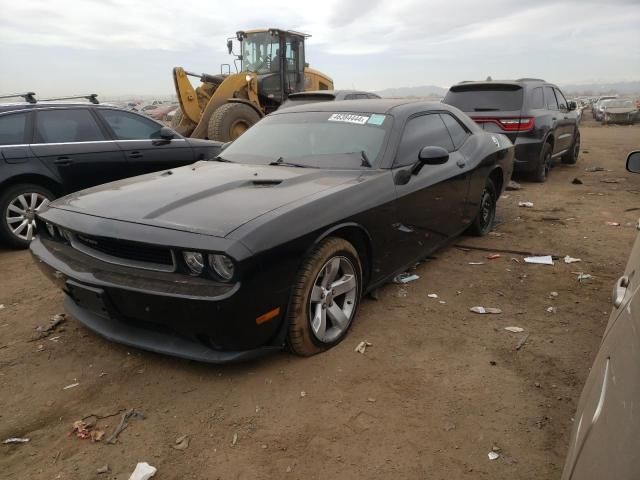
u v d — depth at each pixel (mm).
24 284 4633
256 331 2809
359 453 2434
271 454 2432
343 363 3170
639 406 1126
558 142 10055
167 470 2342
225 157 4352
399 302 4051
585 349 3348
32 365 3221
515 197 8227
